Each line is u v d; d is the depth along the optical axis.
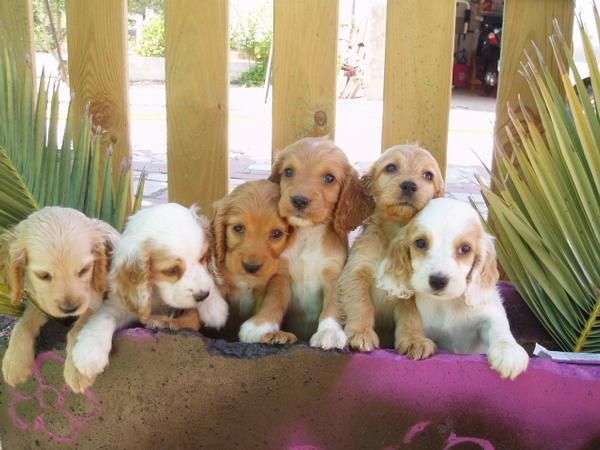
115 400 0.69
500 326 0.70
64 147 0.83
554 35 0.83
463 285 0.67
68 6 0.90
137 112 3.91
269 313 0.73
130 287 0.67
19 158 0.80
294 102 0.90
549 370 0.65
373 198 0.76
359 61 5.56
